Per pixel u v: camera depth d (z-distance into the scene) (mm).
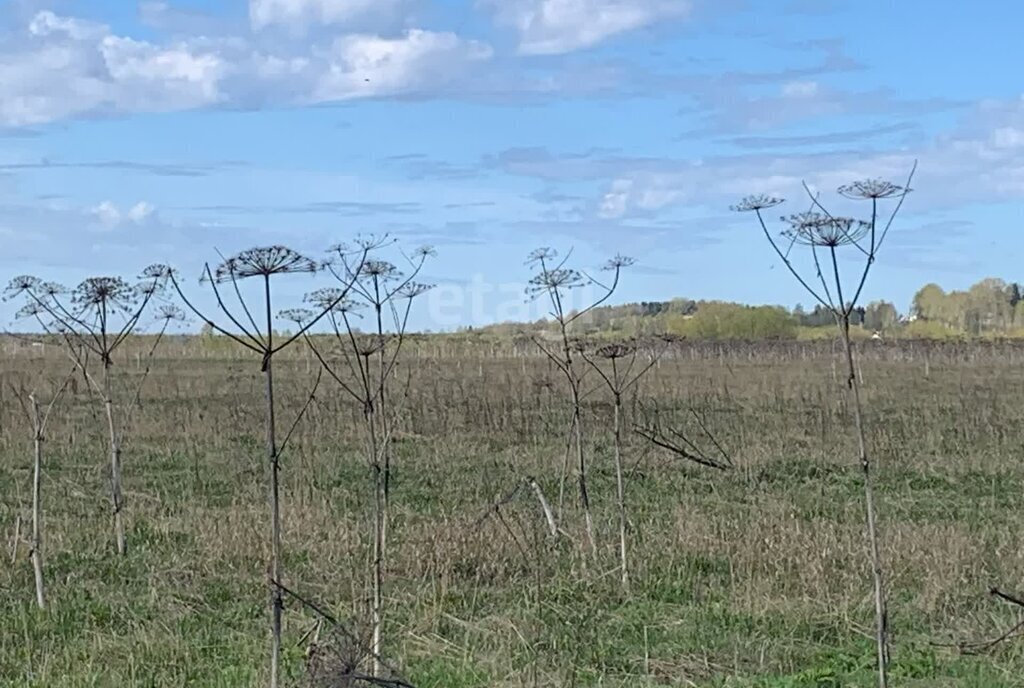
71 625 8312
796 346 45875
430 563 9438
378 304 7316
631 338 15305
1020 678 7117
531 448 17391
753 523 11258
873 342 46688
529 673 7020
